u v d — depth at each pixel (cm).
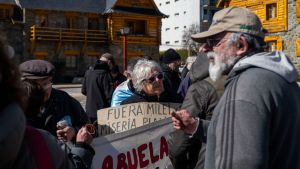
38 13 3909
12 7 3941
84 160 272
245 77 234
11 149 164
